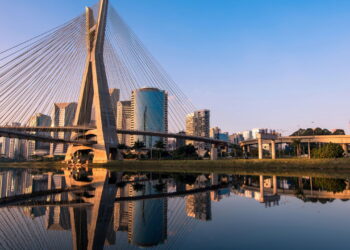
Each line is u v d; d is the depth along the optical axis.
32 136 64.38
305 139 79.75
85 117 79.44
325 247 8.09
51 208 15.35
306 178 34.91
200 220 11.96
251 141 98.12
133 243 9.00
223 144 108.25
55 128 75.25
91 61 76.44
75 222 12.01
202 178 37.47
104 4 71.56
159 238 9.42
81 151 87.69
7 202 18.16
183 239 9.23
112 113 79.50
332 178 34.25
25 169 85.44
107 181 33.69
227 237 9.34
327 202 16.34
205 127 177.75
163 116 150.38
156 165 68.19
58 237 9.81
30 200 18.80
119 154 80.94
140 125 148.75
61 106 116.38
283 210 13.98
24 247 8.73
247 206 15.27
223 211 13.88
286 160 55.81
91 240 9.46
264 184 28.31
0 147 185.25
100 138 76.75
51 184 31.83
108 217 12.84
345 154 73.12
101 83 75.75
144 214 13.41
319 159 53.03
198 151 124.44
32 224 11.74
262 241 8.80
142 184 29.28
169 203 16.55
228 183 29.83
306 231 9.92
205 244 8.64
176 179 36.03
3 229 10.96
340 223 11.06
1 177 47.41
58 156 146.62
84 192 22.61
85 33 70.88
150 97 149.12
